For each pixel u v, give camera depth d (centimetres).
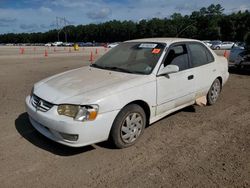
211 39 8181
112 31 11212
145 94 372
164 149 366
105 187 281
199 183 288
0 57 1984
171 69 388
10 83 808
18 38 14038
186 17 8606
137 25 10525
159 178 297
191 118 487
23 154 345
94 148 364
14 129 423
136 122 373
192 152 358
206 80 510
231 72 1085
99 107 319
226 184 287
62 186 282
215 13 8331
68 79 386
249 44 1135
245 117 496
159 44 434
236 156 347
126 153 354
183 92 448
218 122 469
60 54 2544
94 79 375
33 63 1472
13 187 279
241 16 8044
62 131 316
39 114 337
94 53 2772
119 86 346
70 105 317
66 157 340
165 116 462
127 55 448
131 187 281
